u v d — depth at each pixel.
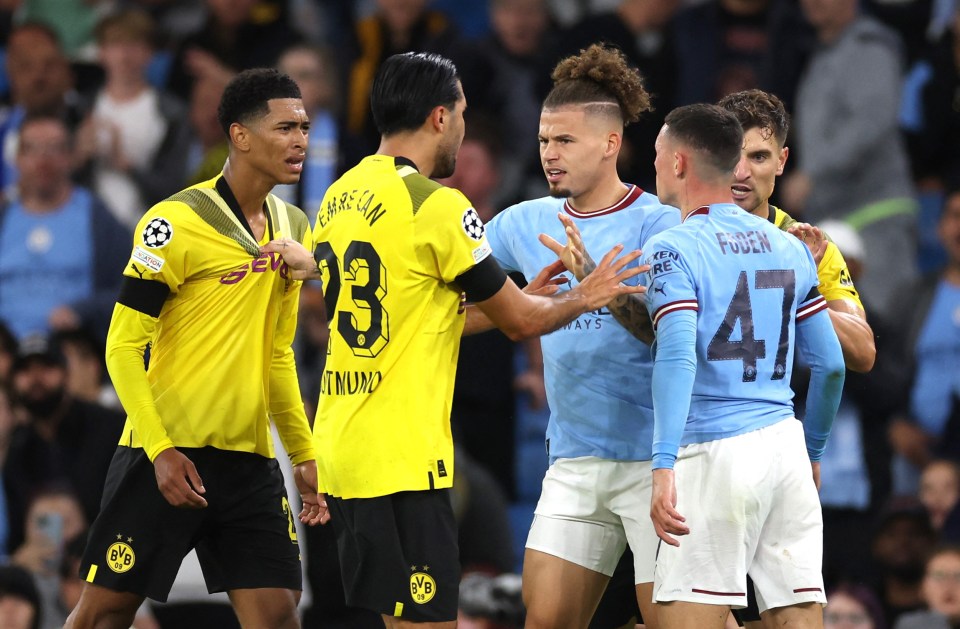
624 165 34.12
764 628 18.59
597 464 18.83
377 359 16.77
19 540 28.69
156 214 17.92
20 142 33.59
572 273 18.19
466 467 27.28
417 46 36.94
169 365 18.20
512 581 23.95
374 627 25.19
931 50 37.59
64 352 30.47
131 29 36.00
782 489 17.23
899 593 28.03
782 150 19.12
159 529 18.25
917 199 37.34
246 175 18.20
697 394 17.11
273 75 18.12
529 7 37.53
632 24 36.41
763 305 17.17
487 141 33.72
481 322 19.45
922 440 30.92
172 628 25.25
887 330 32.47
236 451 18.39
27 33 36.12
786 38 36.00
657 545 18.50
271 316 18.41
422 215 16.62
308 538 25.06
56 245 33.56
